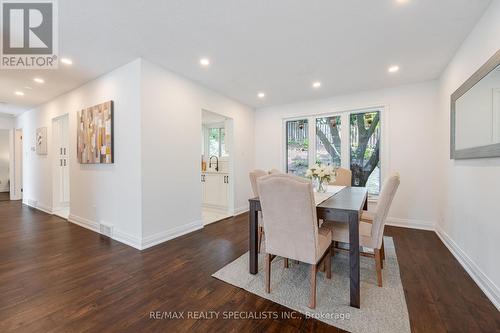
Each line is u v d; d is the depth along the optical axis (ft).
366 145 13.76
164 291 6.27
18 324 4.94
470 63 7.41
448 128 9.61
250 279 6.91
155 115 9.90
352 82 12.09
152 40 7.99
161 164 10.18
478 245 6.77
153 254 8.75
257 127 17.63
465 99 7.61
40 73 10.71
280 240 5.95
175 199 10.87
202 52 8.89
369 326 4.93
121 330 4.82
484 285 6.31
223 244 9.89
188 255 8.70
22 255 8.57
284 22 6.97
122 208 10.05
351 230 5.80
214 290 6.34
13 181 20.75
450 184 9.27
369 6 6.24
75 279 6.86
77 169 12.67
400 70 10.50
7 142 24.70
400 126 12.48
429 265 7.80
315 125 15.46
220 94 14.02
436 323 5.02
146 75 9.50
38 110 16.63
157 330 4.83
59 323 5.00
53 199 15.31
